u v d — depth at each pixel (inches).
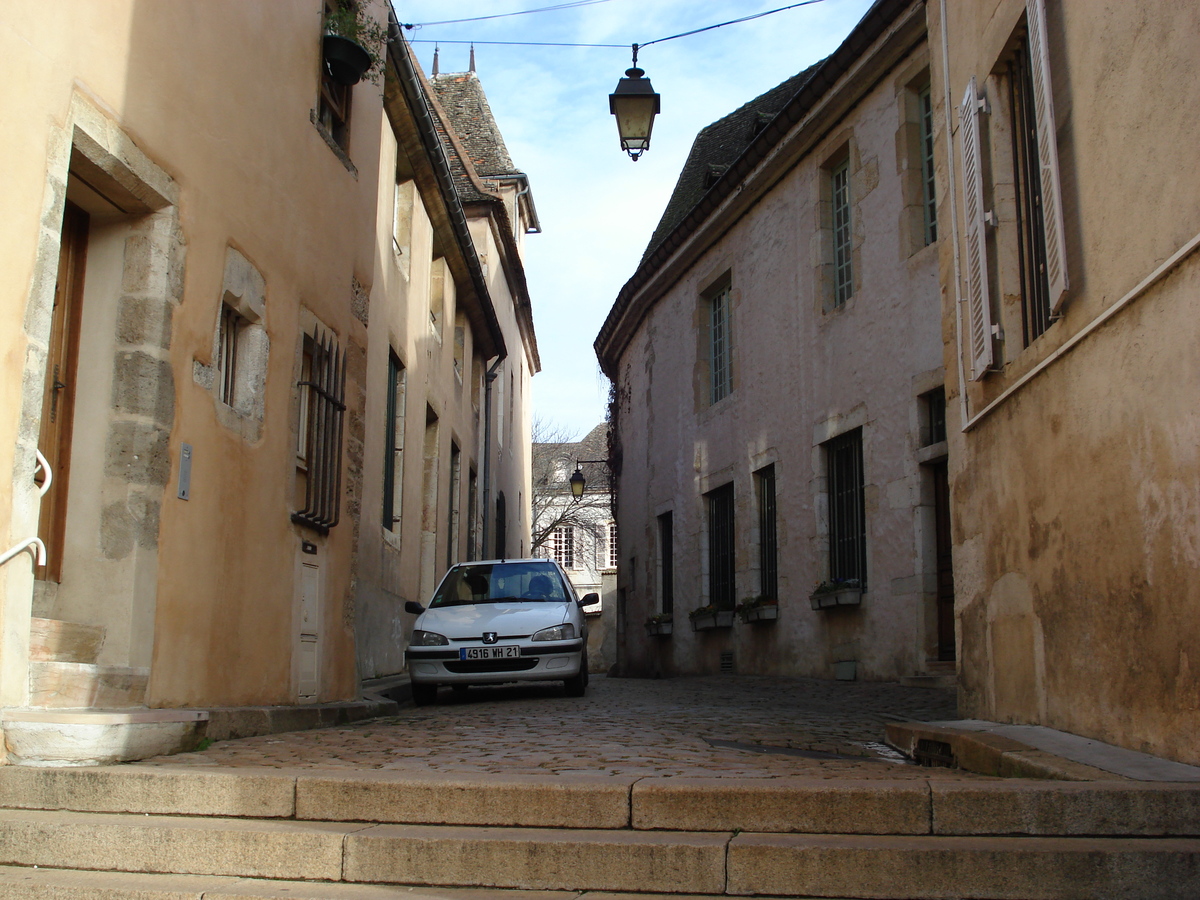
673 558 748.0
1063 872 138.0
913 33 471.5
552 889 144.3
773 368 601.9
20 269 193.8
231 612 270.5
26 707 193.5
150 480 231.5
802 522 559.5
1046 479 231.5
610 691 522.9
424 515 666.8
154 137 237.1
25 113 195.0
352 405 367.9
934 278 455.5
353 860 148.6
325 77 359.9
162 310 238.2
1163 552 182.1
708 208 671.1
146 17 235.5
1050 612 228.4
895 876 139.7
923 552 455.8
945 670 439.5
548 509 2015.3
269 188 299.3
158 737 207.6
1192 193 175.2
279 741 255.3
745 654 621.3
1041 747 197.8
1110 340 201.5
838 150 543.8
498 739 274.7
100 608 223.8
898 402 478.0
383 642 525.0
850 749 262.2
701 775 195.9
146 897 139.5
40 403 198.8
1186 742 174.6
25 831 157.5
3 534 188.9
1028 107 257.9
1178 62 179.8
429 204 620.4
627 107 437.1
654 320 811.4
